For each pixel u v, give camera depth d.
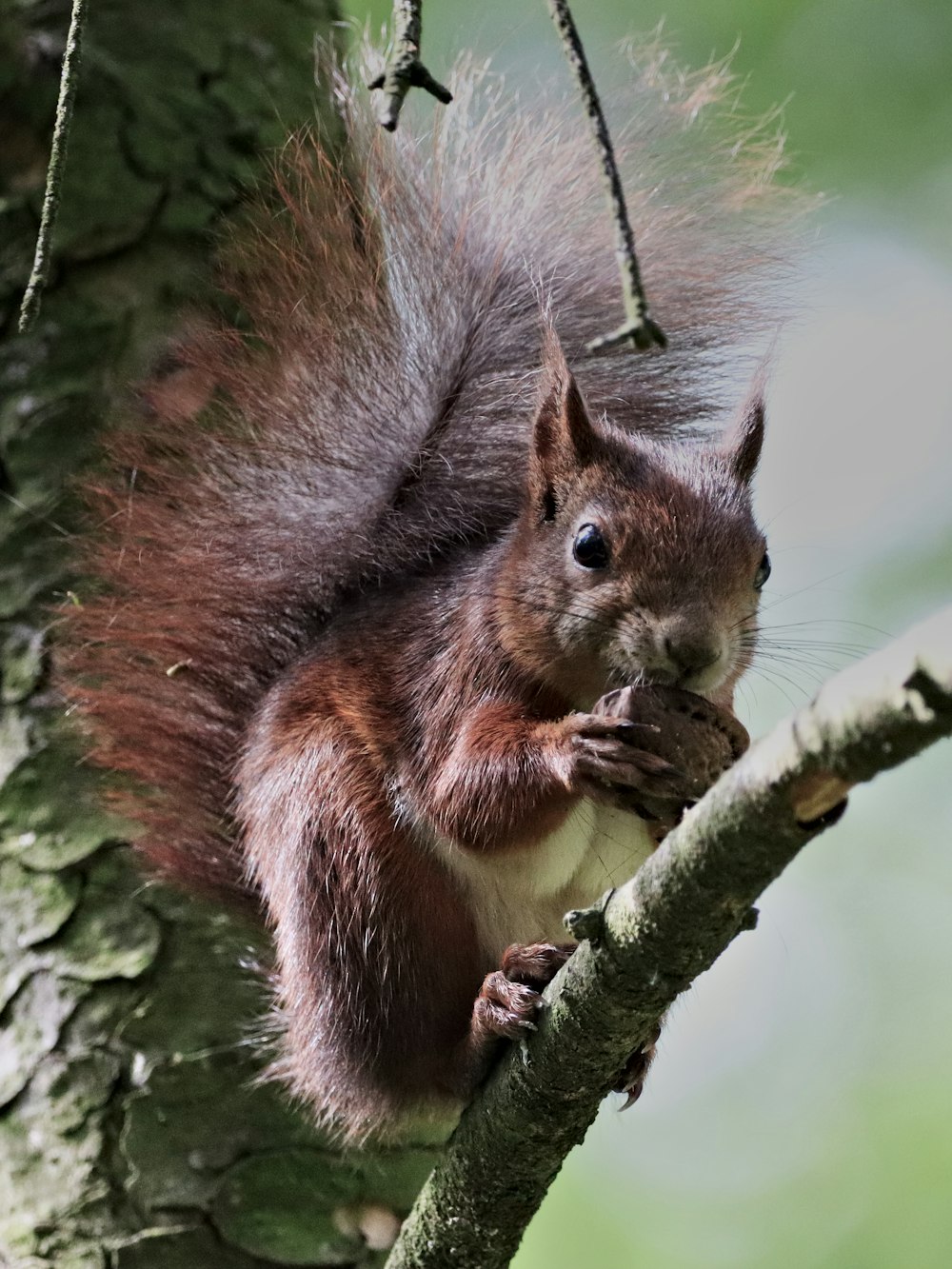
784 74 17.06
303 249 10.36
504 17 14.94
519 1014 8.15
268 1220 8.98
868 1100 16.22
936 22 17.02
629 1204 15.83
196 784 9.94
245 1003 9.46
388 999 9.14
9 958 9.52
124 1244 8.79
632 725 7.89
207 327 10.53
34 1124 9.10
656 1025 7.86
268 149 11.29
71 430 10.41
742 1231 15.40
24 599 10.15
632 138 10.77
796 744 5.40
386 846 9.19
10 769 9.89
